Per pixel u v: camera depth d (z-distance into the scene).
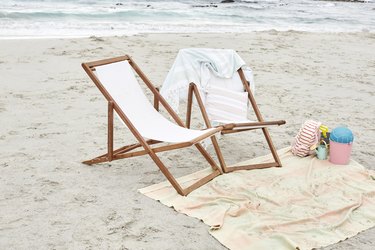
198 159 4.44
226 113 4.43
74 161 4.27
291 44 11.94
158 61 8.94
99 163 4.25
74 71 7.82
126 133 5.12
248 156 4.58
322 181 3.89
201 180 3.77
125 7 20.44
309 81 7.98
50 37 11.55
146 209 3.40
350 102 6.80
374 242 3.06
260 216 3.27
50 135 4.93
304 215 3.31
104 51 9.52
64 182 3.82
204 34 13.10
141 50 9.91
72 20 15.57
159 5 22.92
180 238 3.03
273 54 10.34
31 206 3.39
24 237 2.97
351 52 11.18
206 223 3.20
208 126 4.08
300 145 4.44
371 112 6.36
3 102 6.01
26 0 19.77
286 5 31.09
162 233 3.08
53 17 15.90
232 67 4.54
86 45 10.06
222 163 4.04
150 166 4.22
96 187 3.75
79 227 3.12
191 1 26.61
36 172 3.99
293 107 6.41
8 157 4.29
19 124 5.22
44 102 6.10
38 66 8.06
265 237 3.00
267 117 5.92
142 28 14.65
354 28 19.62
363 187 3.80
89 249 2.87
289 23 20.38
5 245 2.87
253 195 3.61
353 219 3.32
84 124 5.33
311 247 2.91
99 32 13.12
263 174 4.04
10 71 7.63
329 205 3.48
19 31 12.42
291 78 8.12
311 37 13.53
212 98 4.41
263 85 7.53
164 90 4.45
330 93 7.25
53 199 3.51
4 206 3.38
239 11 23.70
